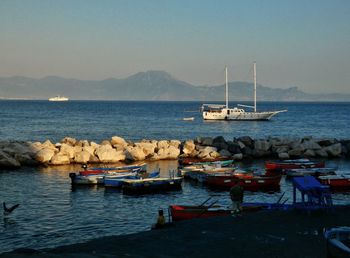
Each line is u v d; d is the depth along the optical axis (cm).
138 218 3541
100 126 13925
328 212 2909
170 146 7244
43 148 6662
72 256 2048
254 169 6019
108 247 2312
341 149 7469
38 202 4116
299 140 7731
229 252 2206
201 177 5100
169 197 4341
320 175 5172
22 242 2931
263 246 2288
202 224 2739
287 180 5297
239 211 3017
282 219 2783
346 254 1802
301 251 2203
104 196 4375
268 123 16288
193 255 2167
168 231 2600
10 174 5591
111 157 6675
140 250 2252
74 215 3631
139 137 10675
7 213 3656
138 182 4544
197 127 13988
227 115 17188
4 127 13012
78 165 6338
